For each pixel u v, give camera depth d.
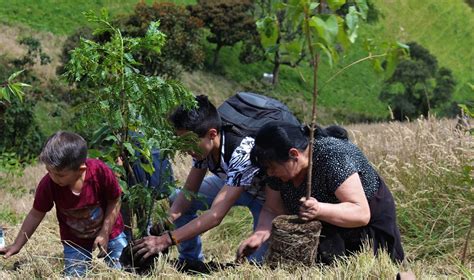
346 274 4.52
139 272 4.94
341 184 4.64
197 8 50.84
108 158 5.00
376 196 4.87
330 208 4.57
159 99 4.78
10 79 5.25
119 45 4.84
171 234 4.95
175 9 37.66
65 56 36.19
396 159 7.22
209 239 7.64
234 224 7.71
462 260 5.64
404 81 43.16
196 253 5.72
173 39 37.06
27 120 25.78
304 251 4.63
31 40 34.69
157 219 5.18
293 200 4.91
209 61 51.94
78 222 5.03
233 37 50.66
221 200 5.03
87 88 5.03
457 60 59.38
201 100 5.08
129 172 5.25
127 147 4.88
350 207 4.60
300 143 4.58
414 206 6.80
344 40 4.18
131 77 4.80
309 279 4.48
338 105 51.06
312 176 4.74
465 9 64.31
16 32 45.69
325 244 4.85
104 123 4.98
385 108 51.97
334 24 4.01
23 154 25.47
